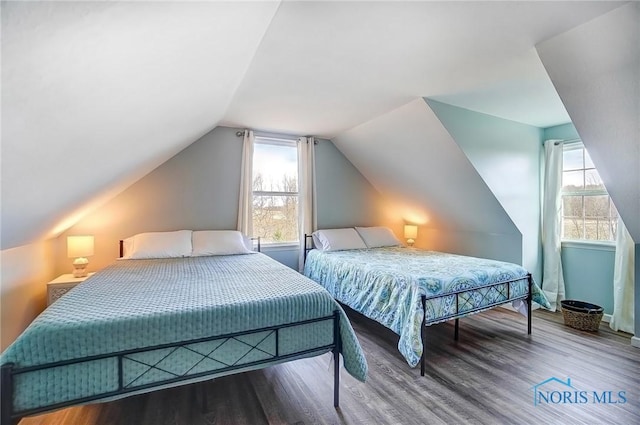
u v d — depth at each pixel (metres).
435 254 3.65
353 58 2.08
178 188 3.59
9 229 1.76
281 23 1.67
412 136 3.40
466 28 1.73
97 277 2.19
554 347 2.55
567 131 3.59
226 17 1.27
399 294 2.40
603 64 1.76
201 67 1.63
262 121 3.59
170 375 1.41
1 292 2.02
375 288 2.67
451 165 3.39
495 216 3.63
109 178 2.38
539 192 3.77
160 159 3.20
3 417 1.15
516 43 1.88
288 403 1.79
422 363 2.11
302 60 2.10
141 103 1.54
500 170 3.38
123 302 1.59
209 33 1.32
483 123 3.24
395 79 2.43
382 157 4.06
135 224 3.38
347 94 2.74
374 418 1.65
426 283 2.28
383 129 3.58
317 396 1.86
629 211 2.36
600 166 2.20
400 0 1.49
